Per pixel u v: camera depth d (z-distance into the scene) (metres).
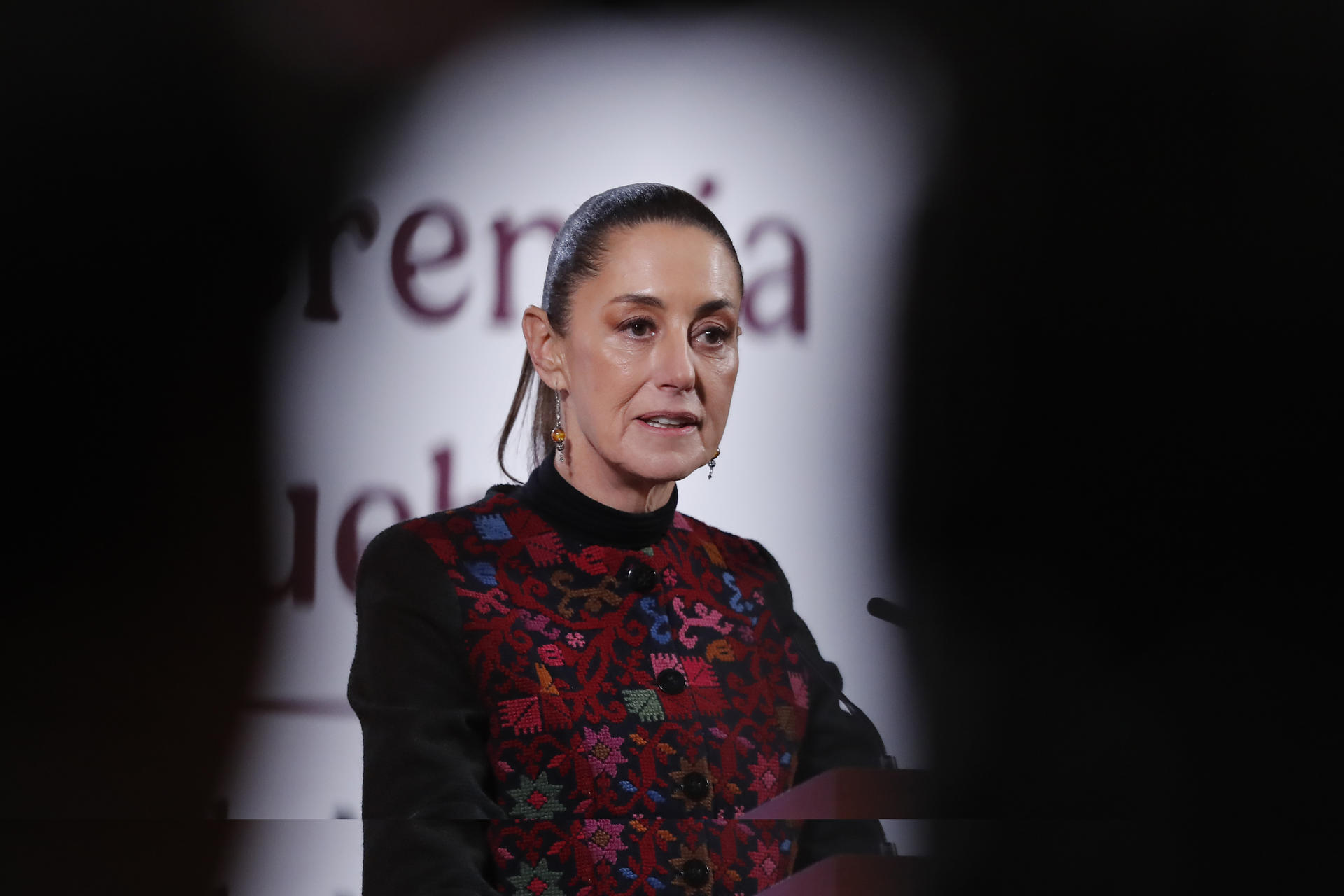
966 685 7.29
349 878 6.88
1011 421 7.58
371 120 7.36
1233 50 7.70
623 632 4.58
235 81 7.36
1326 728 7.52
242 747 7.25
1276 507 7.75
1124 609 7.50
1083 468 7.64
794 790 4.74
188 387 7.38
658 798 4.34
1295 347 7.82
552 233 7.36
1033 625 7.46
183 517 7.35
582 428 4.68
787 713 4.84
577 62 7.37
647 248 4.54
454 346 7.35
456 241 7.36
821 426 7.43
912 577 7.39
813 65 7.46
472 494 7.30
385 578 4.56
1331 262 7.78
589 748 4.33
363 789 4.30
